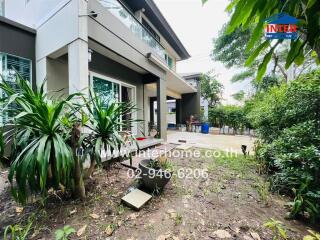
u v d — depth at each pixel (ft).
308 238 4.42
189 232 5.56
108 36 12.59
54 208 6.55
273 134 12.40
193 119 41.16
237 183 9.48
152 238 5.27
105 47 12.48
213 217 6.38
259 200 7.70
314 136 7.88
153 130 26.17
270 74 26.55
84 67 10.01
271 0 2.85
